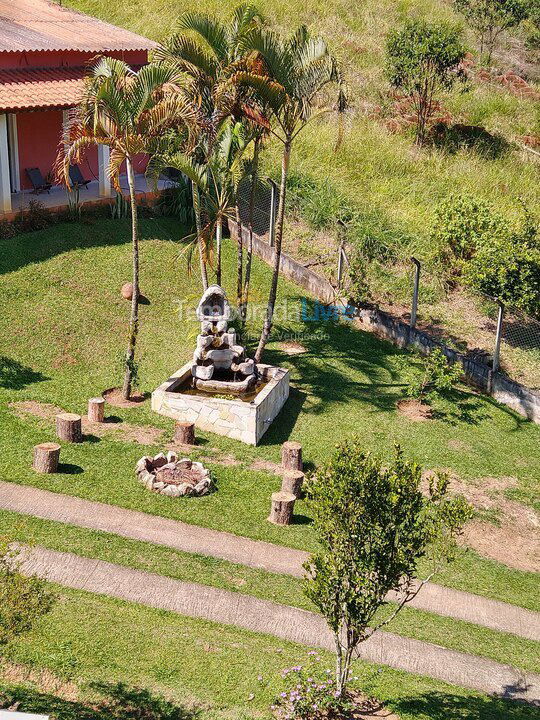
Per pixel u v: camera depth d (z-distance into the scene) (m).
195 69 18.09
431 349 21.69
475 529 15.80
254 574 13.18
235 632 11.72
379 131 32.78
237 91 17.66
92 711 9.91
